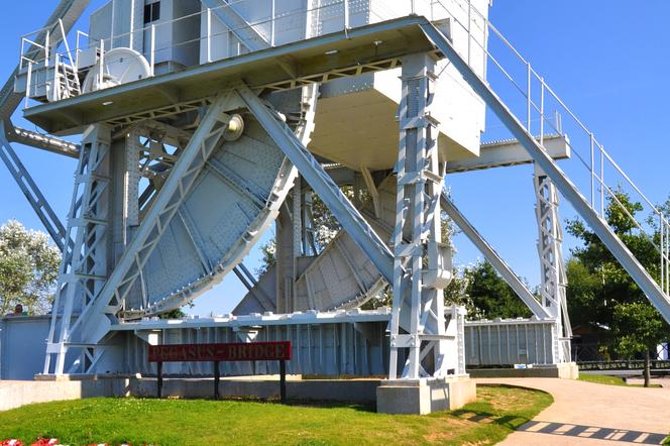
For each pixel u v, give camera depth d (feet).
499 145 93.86
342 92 69.51
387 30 56.18
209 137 68.90
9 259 192.85
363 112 74.43
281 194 67.97
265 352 58.54
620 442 45.24
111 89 69.21
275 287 90.84
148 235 69.97
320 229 156.46
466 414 51.85
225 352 60.44
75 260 72.18
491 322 97.04
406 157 55.26
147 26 78.38
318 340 62.34
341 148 86.99
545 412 57.06
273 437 41.32
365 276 85.05
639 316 104.06
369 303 143.84
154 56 74.64
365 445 40.14
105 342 71.92
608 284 116.78
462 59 54.08
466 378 58.29
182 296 72.02
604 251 115.03
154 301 73.67
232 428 43.91
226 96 66.23
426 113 55.26
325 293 87.66
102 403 57.06
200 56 72.49
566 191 51.26
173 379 66.33
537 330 94.07
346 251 86.69
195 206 72.38
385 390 50.19
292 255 89.56
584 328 204.95
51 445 42.65
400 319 54.70
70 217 73.82
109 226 75.31
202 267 71.51
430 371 56.44
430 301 54.19
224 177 70.64
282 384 57.67
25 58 78.38
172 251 73.41
